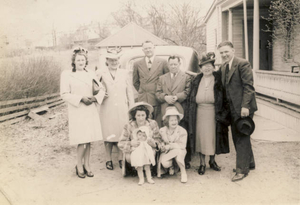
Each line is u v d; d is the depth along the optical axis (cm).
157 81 489
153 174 432
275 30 1191
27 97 1066
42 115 1060
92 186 401
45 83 1198
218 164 480
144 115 416
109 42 1552
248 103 393
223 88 418
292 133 615
